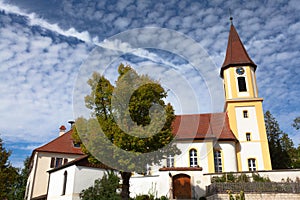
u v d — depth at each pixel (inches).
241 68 1026.1
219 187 604.1
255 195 577.6
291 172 697.6
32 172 988.6
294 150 1269.7
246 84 1003.9
